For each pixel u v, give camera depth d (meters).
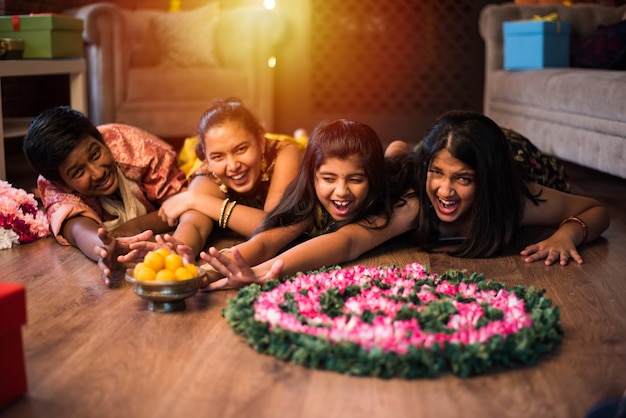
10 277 1.83
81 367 1.28
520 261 1.97
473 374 1.24
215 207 2.05
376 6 5.34
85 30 4.07
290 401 1.15
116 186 2.21
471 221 1.98
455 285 1.60
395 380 1.22
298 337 1.29
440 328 1.31
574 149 3.21
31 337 1.42
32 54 3.19
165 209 2.12
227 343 1.38
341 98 5.45
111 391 1.19
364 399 1.16
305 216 1.95
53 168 2.08
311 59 5.38
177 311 1.55
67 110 2.12
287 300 1.46
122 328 1.46
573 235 2.01
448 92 5.45
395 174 2.10
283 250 2.04
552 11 4.29
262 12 4.44
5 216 2.17
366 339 1.27
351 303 1.44
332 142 1.85
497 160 1.92
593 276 1.83
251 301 1.47
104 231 1.72
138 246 1.71
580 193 3.01
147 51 4.57
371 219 1.94
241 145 2.03
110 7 4.15
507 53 4.16
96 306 1.60
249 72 4.44
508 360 1.26
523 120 3.86
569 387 1.20
